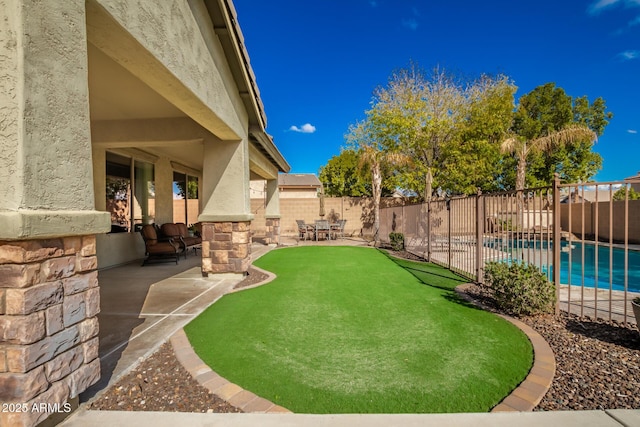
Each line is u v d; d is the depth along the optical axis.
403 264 8.55
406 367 2.88
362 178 17.44
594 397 2.37
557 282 4.27
